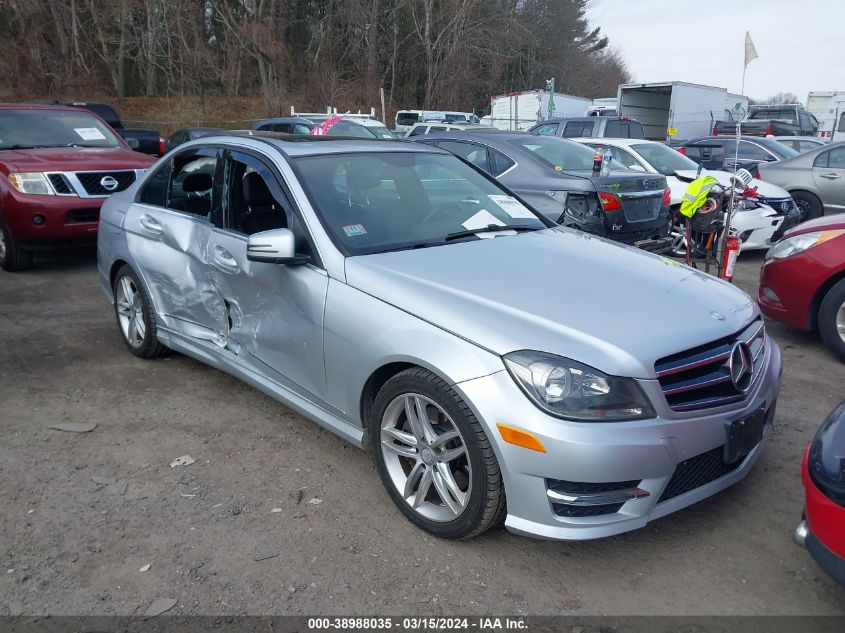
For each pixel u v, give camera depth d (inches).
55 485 137.9
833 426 100.3
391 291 126.0
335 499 134.1
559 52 1998.0
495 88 1617.9
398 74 1601.9
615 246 160.9
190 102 1398.9
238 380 191.6
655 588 110.3
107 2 1389.0
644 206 292.2
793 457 150.6
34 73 1378.0
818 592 109.0
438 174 173.6
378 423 126.6
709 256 274.7
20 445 153.9
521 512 108.5
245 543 120.0
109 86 1526.8
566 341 108.9
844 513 89.4
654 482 106.7
